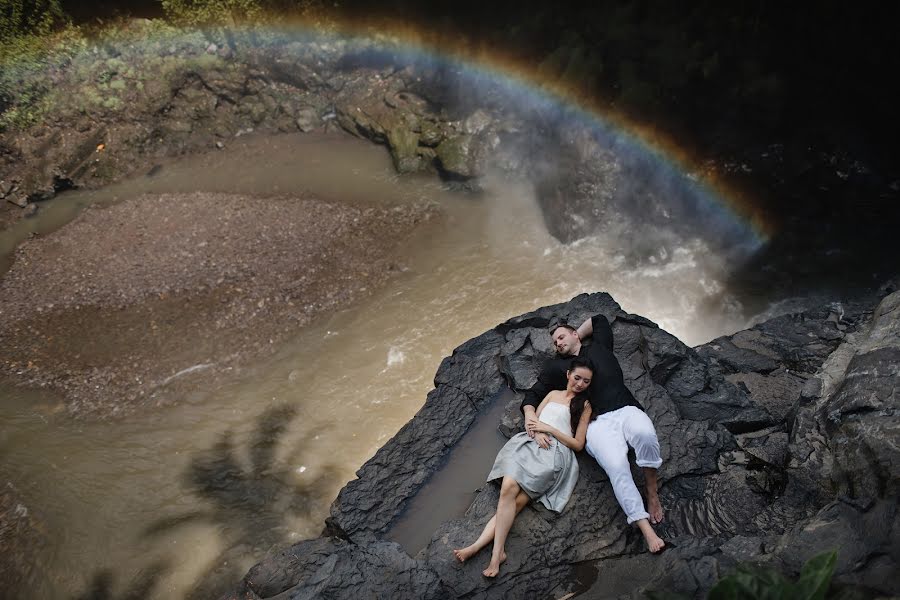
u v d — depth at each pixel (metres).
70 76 16.98
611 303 6.81
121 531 9.15
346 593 4.53
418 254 13.87
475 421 5.93
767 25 15.11
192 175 17.02
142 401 11.09
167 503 9.46
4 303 13.35
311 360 11.62
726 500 5.16
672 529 4.98
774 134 13.76
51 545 9.02
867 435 4.96
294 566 4.95
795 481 5.19
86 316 12.88
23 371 11.80
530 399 5.31
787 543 4.30
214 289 13.26
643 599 4.18
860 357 5.69
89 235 15.14
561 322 5.70
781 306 11.52
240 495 9.52
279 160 17.39
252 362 11.66
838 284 11.59
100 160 16.98
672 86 14.70
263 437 10.36
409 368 11.36
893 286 11.02
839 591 3.76
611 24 16.20
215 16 17.61
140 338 12.28
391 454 5.66
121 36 17.50
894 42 13.95
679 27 15.53
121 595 8.40
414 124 16.64
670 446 5.50
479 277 13.23
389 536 5.12
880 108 13.75
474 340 6.71
